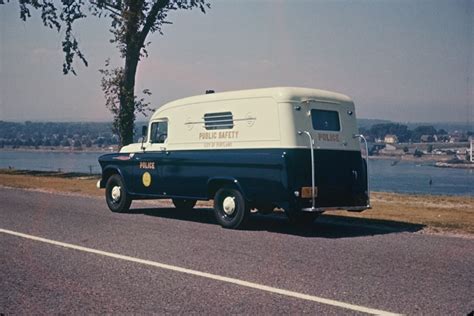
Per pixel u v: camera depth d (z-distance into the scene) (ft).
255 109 39.60
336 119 40.57
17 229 39.06
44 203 56.29
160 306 21.50
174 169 44.86
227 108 41.27
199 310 21.03
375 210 51.34
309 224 43.75
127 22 91.50
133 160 48.49
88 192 69.05
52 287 24.11
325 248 32.89
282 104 38.29
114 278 25.55
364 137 41.83
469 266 28.27
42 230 38.70
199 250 31.91
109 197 50.83
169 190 45.50
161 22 94.43
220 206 41.45
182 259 29.43
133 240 35.01
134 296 22.79
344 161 40.65
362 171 41.78
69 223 42.24
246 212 40.06
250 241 35.19
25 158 222.48
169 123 45.91
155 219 45.47
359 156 41.73
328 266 28.04
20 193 68.03
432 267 27.99
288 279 25.44
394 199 61.21
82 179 91.30
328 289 23.82
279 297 22.68
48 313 20.71
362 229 41.06
